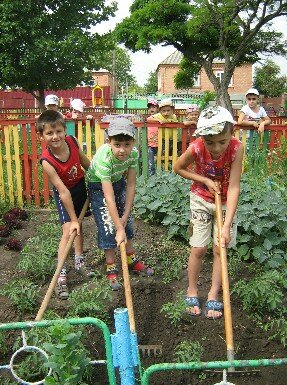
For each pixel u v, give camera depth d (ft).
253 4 81.35
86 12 95.30
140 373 10.17
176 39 89.76
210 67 92.02
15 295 13.26
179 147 26.66
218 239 12.23
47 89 100.07
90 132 24.99
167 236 19.11
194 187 13.55
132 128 13.00
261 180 22.63
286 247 17.10
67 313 13.10
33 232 20.62
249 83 165.78
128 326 8.92
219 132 11.55
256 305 13.48
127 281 11.78
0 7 87.66
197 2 82.43
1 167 24.13
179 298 13.34
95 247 18.13
